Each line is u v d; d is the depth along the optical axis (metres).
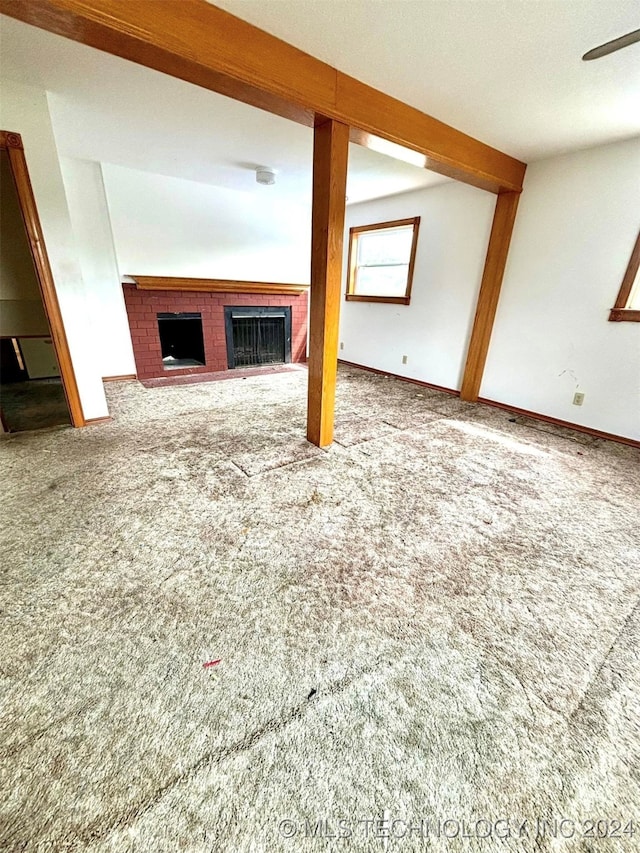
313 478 2.39
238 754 0.98
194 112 2.56
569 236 3.17
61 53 1.90
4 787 0.90
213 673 1.19
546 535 1.92
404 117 2.29
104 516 1.95
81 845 0.81
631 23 1.52
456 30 1.62
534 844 0.84
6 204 2.89
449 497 2.23
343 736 1.03
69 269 2.77
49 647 1.25
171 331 5.21
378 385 4.73
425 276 4.45
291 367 5.67
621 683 1.20
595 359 3.19
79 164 3.82
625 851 0.83
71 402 3.03
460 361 4.32
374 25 1.61
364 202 4.97
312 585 1.55
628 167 2.78
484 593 1.54
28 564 1.61
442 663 1.24
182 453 2.67
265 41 1.67
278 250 5.32
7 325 3.11
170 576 1.57
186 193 4.41
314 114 1.97
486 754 1.00
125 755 0.97
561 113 2.34
